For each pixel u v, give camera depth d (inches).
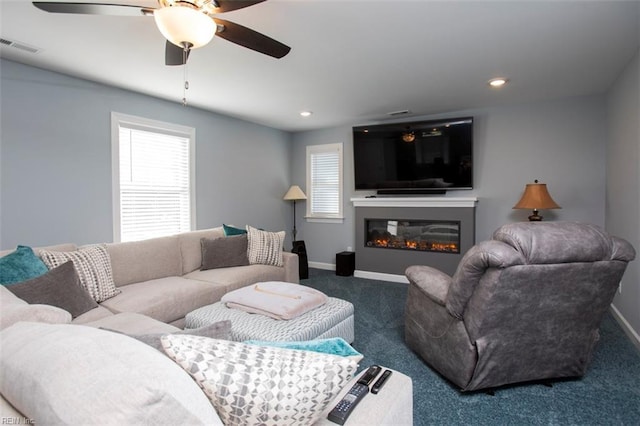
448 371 82.7
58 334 30.4
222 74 123.8
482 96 152.9
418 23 87.6
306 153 230.2
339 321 94.1
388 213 195.5
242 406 31.0
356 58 109.7
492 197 174.4
